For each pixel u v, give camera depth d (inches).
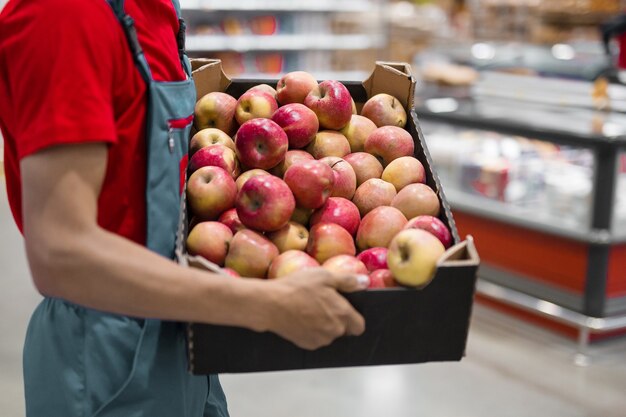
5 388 126.5
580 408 124.4
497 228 162.9
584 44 235.1
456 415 121.6
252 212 51.7
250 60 322.7
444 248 48.5
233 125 62.4
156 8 50.6
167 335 51.4
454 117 168.1
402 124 63.7
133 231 49.9
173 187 51.1
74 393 50.8
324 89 61.3
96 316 49.9
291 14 329.7
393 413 121.7
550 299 153.3
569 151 161.5
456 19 305.1
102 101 43.2
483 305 167.6
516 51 214.1
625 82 177.3
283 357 46.1
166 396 51.7
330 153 60.2
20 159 43.0
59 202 41.6
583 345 146.1
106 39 44.1
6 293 165.2
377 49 335.3
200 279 42.2
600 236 144.9
